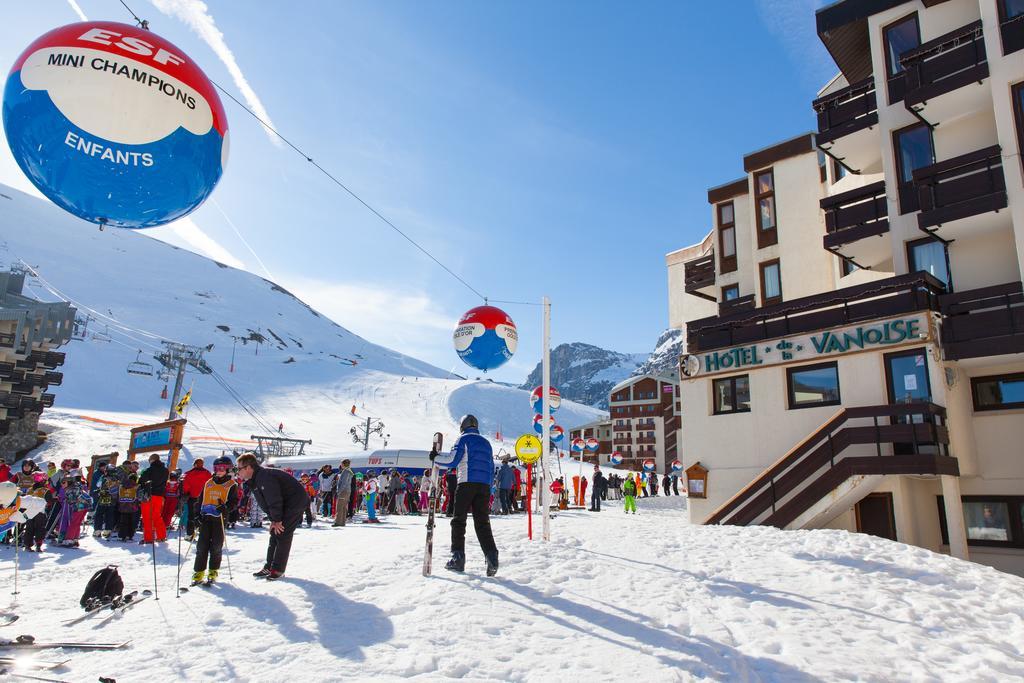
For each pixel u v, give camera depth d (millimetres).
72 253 197000
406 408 134875
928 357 14148
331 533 14367
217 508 7379
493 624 5555
